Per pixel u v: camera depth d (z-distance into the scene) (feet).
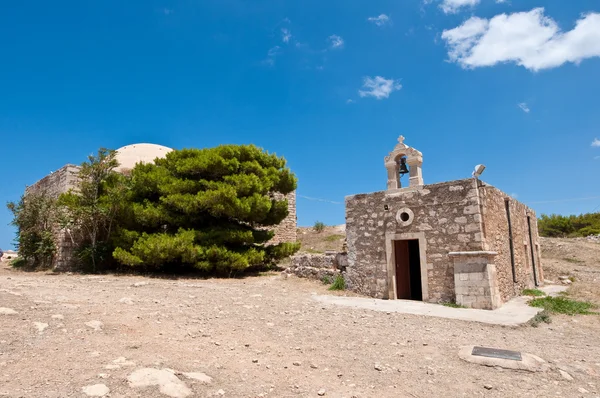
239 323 28.89
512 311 37.63
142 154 91.45
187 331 25.50
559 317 36.24
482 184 43.01
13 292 32.86
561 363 22.30
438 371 20.71
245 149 68.44
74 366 17.52
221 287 49.42
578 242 97.30
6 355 18.25
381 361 22.07
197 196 60.18
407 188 46.62
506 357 22.44
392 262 46.80
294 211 101.76
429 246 43.98
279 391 17.37
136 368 17.65
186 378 17.26
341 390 17.95
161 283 50.65
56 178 77.05
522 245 56.75
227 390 16.85
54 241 69.21
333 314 34.17
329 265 56.39
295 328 28.53
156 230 65.00
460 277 40.83
